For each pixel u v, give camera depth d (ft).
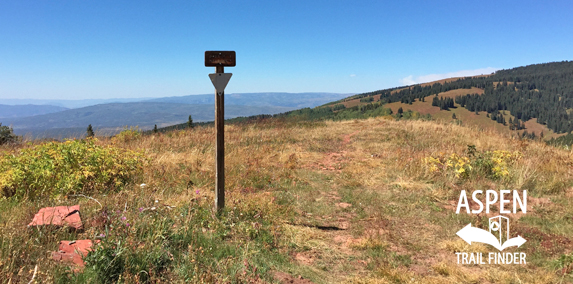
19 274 7.91
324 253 12.94
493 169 23.49
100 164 18.35
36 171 15.89
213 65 14.89
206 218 14.51
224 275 9.45
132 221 11.64
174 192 18.76
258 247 12.64
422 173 24.41
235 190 19.95
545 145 35.14
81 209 13.35
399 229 15.56
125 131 41.14
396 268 11.63
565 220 16.26
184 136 43.39
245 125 56.90
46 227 10.58
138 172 20.38
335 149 38.68
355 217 17.33
